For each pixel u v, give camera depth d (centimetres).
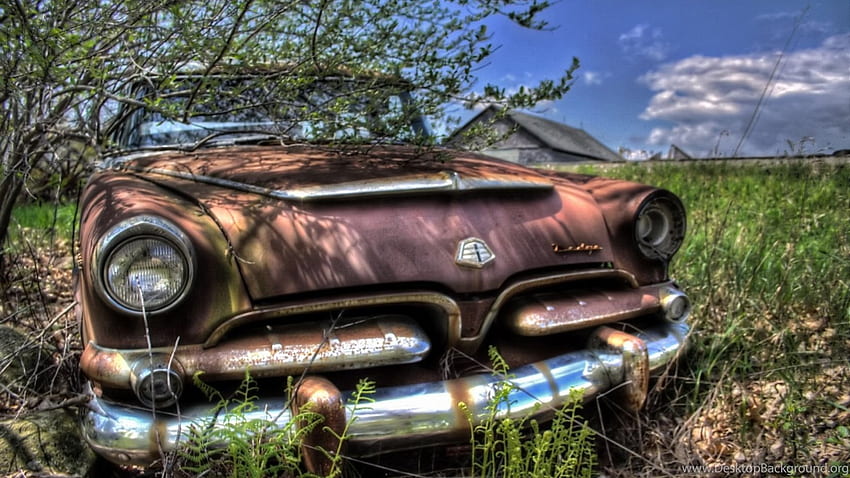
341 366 188
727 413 241
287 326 191
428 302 200
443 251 204
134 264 172
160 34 233
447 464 213
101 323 176
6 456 184
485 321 208
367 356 190
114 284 172
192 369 177
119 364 172
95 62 235
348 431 182
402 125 250
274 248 192
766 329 292
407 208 211
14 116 284
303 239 196
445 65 239
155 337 177
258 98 269
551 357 224
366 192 207
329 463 177
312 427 170
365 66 253
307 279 190
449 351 206
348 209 206
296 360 183
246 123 308
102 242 170
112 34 246
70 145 359
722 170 593
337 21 236
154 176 252
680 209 253
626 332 245
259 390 189
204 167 244
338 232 200
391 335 194
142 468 205
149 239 173
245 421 167
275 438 166
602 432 225
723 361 273
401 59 251
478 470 208
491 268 208
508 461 185
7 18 223
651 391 242
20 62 226
